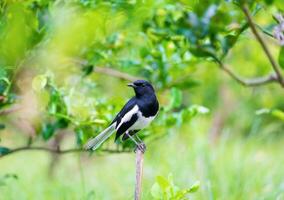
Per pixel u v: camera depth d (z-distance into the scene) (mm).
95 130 10594
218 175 14719
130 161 18453
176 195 8531
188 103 22016
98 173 17031
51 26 9125
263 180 14789
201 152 15609
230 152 16062
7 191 15188
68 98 10297
